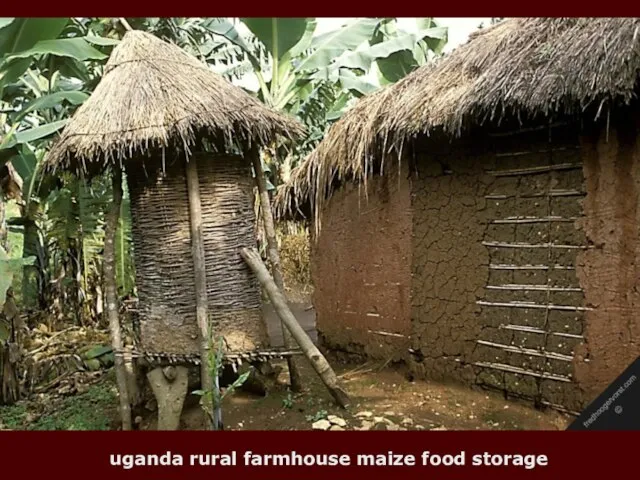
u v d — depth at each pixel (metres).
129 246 9.75
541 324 4.89
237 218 5.16
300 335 5.02
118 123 4.58
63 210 9.78
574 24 4.38
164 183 4.95
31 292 10.16
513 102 4.32
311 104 12.85
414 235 5.96
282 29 9.58
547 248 4.86
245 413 5.08
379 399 5.44
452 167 5.60
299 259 14.38
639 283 4.29
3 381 6.63
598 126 4.46
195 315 4.94
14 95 9.20
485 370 5.34
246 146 5.23
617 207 4.39
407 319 6.09
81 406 6.12
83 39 7.22
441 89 5.18
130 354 5.10
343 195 6.99
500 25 5.55
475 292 5.42
